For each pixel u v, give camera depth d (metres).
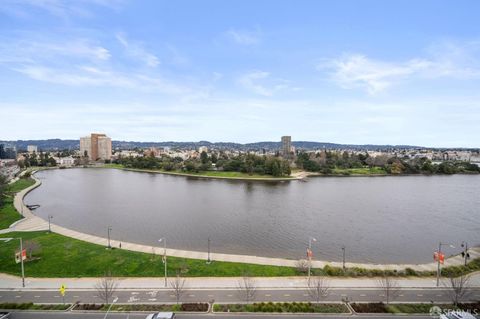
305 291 50.22
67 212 116.88
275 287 51.56
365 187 187.38
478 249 75.81
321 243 82.19
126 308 44.47
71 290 50.66
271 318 42.00
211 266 60.66
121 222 102.50
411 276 56.94
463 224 101.38
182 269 58.72
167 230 93.31
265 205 130.75
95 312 43.59
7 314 42.44
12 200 129.50
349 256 73.00
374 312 43.16
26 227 88.88
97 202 137.00
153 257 64.81
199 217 109.31
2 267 59.62
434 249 78.38
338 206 129.00
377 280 54.53
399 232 92.25
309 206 128.88
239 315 42.72
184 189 177.38
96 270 58.41
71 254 66.06
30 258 63.31
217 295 48.59
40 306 45.12
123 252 67.94
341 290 50.44
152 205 130.38
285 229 94.75
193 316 42.41
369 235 89.31
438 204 133.75
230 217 109.38
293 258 71.00
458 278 54.78
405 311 43.28
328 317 42.12
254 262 63.62
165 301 46.72
